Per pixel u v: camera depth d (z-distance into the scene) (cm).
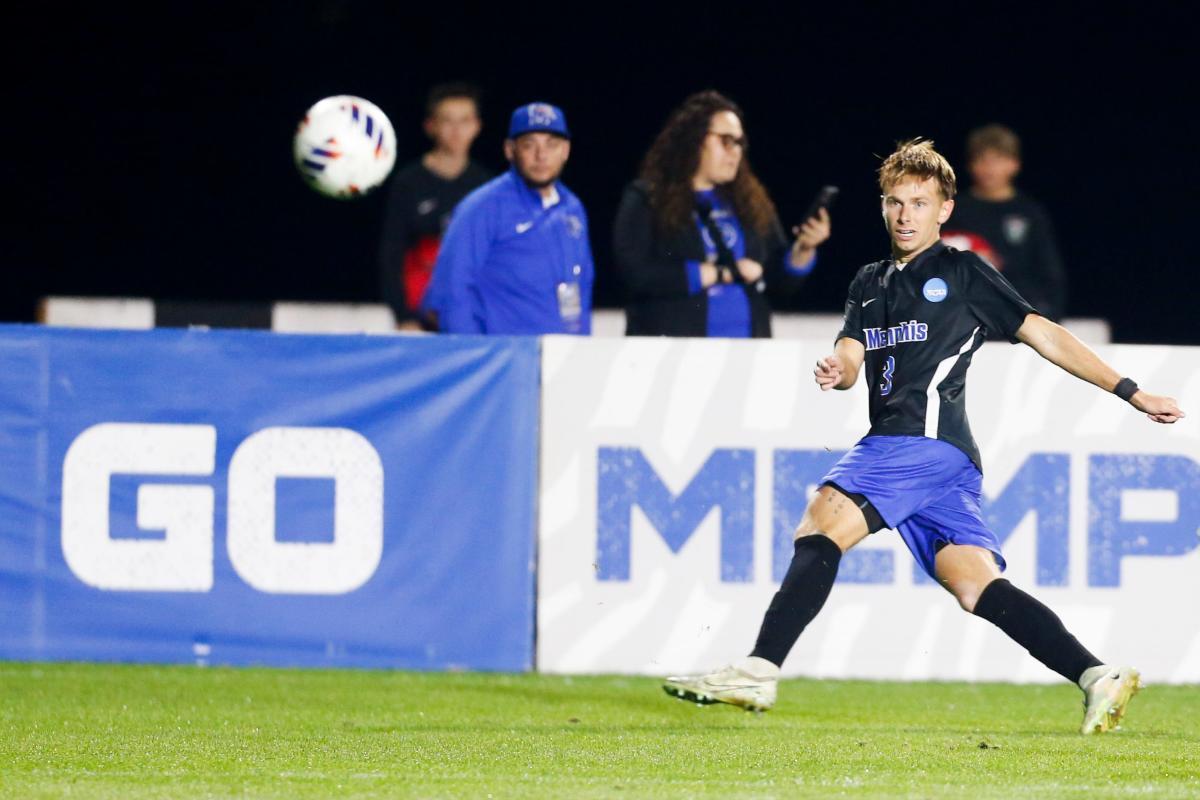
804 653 2258
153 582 2227
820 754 1480
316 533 2241
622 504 2256
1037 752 1500
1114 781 1316
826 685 2195
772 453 2255
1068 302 4931
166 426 2227
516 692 2048
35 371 2212
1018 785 1289
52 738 1575
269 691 2014
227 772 1344
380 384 2248
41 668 2169
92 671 2153
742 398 2255
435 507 2253
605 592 2253
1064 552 2258
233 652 2230
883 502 1602
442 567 2252
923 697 2097
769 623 1600
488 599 2255
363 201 4934
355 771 1353
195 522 2228
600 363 2258
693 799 1201
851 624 2261
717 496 2255
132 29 4894
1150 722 1838
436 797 1208
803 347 2261
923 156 1631
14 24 4853
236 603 2233
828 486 1625
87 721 1723
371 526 2245
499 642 2255
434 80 4919
